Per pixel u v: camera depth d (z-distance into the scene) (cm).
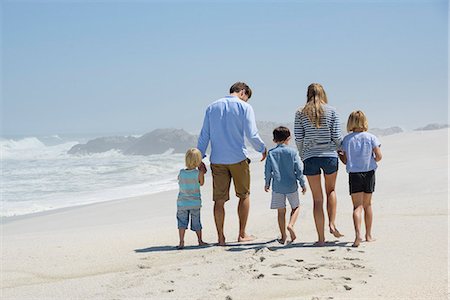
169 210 1034
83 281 518
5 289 503
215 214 690
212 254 618
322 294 443
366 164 636
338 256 565
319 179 652
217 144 703
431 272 490
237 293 453
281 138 678
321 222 639
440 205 809
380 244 612
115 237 746
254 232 753
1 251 666
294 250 606
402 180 1086
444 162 1282
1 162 2956
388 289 448
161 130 4069
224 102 711
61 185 1725
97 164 2625
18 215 1120
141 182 1755
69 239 742
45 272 562
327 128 652
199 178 698
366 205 640
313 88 670
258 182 1289
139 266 569
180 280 502
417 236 637
